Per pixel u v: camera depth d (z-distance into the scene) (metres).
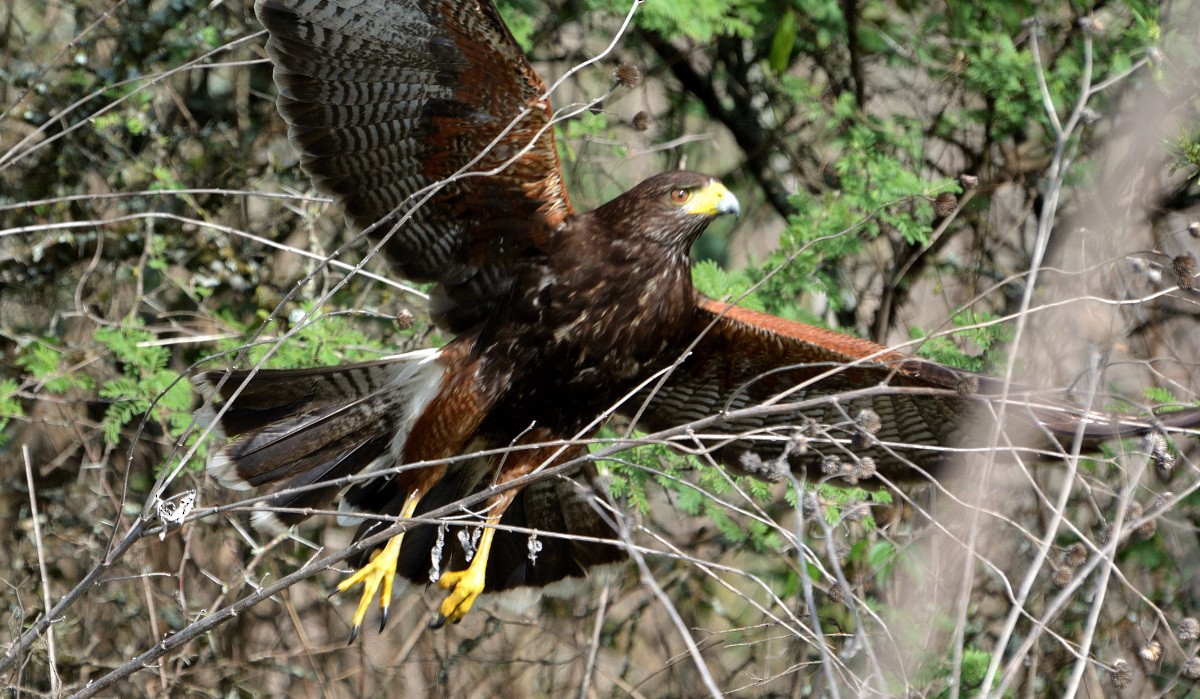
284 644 13.89
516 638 14.33
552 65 14.58
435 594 14.34
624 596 13.72
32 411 13.58
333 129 9.10
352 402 9.43
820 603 11.38
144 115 13.30
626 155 13.93
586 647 13.34
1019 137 14.04
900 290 13.85
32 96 13.50
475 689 14.08
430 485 9.61
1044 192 13.38
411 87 8.87
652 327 9.68
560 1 14.50
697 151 15.31
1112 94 12.62
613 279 9.51
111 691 12.57
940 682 10.55
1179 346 12.10
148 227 12.68
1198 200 12.50
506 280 9.62
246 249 13.70
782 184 15.14
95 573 7.29
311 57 8.84
